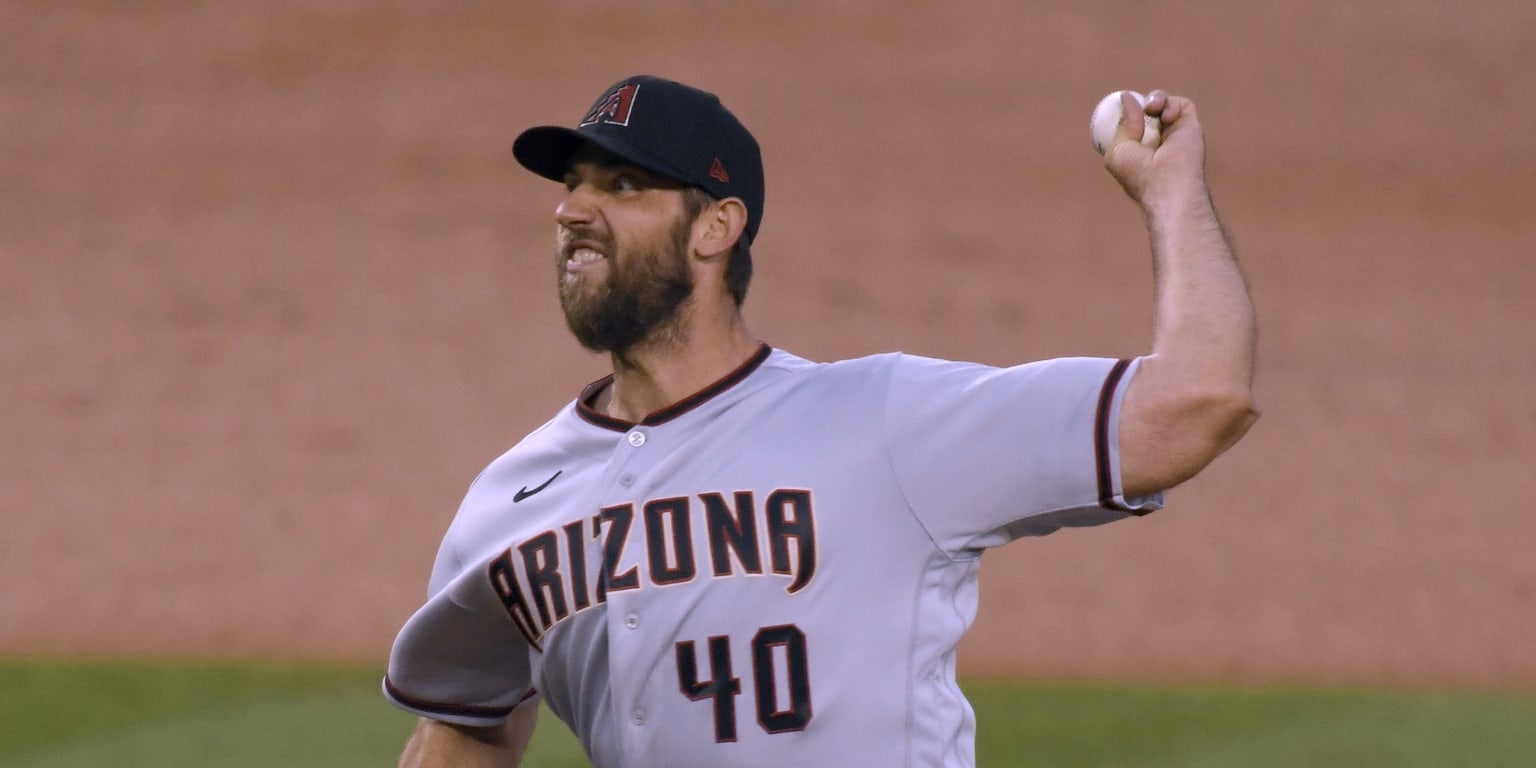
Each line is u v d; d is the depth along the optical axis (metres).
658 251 10.47
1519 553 41.62
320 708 30.41
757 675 9.84
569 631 10.57
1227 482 45.56
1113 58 77.19
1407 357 53.78
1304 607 38.66
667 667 9.99
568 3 81.19
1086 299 57.94
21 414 49.06
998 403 9.86
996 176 67.50
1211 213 10.02
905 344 54.66
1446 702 31.86
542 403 50.22
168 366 52.34
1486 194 66.62
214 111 72.12
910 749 9.80
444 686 11.80
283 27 78.94
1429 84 75.38
